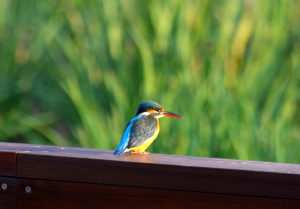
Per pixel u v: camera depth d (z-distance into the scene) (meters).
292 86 12.11
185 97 11.06
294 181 3.62
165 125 10.59
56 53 14.92
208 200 3.78
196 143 10.38
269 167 3.89
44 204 4.08
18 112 14.09
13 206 4.15
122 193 3.94
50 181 4.08
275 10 13.69
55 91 14.27
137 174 3.91
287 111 11.31
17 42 14.95
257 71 12.39
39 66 14.81
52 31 14.37
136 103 11.79
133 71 12.88
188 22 12.84
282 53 14.13
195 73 11.94
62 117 14.01
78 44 14.12
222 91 11.20
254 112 11.40
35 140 13.69
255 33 13.32
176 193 3.84
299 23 14.52
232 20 13.12
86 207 4.02
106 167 3.97
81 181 4.02
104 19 13.28
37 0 15.29
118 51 12.84
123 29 13.48
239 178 3.72
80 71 12.76
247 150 10.22
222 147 10.43
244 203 3.72
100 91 12.76
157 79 11.73
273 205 3.66
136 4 13.57
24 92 14.48
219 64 12.01
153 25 12.88
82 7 14.44
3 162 4.16
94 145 10.97
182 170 3.82
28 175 4.10
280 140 10.52
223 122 10.47
